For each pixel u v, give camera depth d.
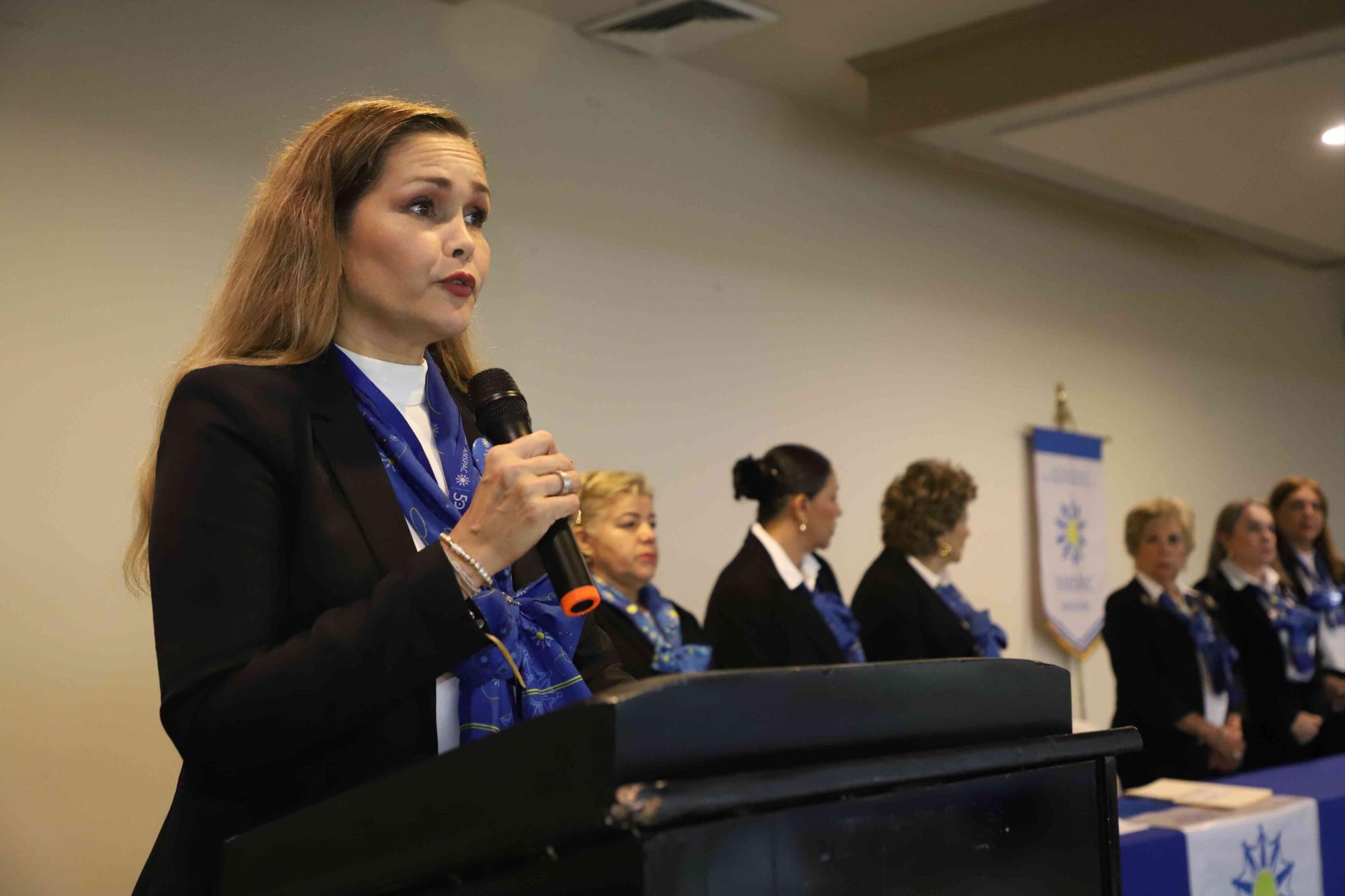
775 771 0.79
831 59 4.95
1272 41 4.07
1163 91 4.52
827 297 5.41
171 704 1.02
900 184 5.80
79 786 3.26
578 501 1.10
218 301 1.27
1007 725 1.04
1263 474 8.04
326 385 1.19
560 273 4.46
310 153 1.24
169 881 1.08
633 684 0.78
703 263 4.93
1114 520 6.90
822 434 5.31
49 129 3.32
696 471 4.81
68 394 3.31
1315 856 3.05
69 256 3.33
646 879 0.72
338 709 1.00
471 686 1.14
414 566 1.04
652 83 4.84
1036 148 5.16
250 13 3.72
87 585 3.31
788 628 3.66
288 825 0.91
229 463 1.08
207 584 1.04
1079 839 1.06
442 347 1.45
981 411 6.11
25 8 3.29
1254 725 4.95
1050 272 6.61
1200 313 7.65
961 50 4.78
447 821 0.81
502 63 4.34
